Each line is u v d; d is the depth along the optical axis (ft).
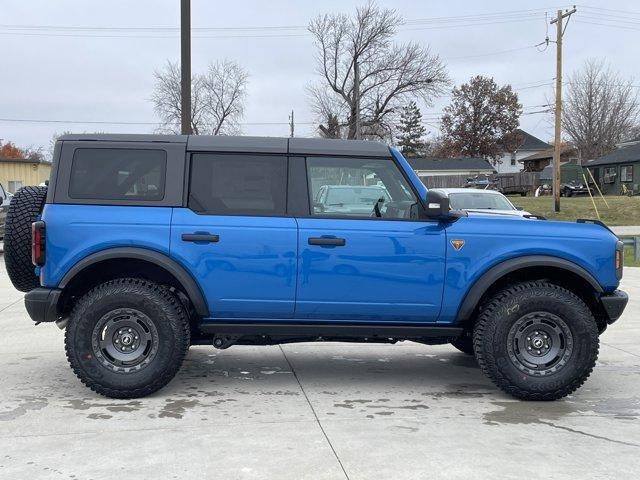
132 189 16.24
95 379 15.97
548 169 162.61
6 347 22.06
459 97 255.70
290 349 22.53
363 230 16.22
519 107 253.44
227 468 12.00
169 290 16.70
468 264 16.37
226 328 16.48
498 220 16.70
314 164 16.70
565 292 16.42
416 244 16.26
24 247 16.70
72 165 16.17
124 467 12.03
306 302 16.29
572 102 203.51
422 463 12.31
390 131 186.80
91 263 15.78
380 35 177.47
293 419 14.92
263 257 16.08
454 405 16.20
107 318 15.93
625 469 12.15
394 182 16.87
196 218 16.08
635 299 33.71
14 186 110.42
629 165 140.97
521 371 16.28
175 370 16.25
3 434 13.71
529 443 13.48
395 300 16.38
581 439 13.76
